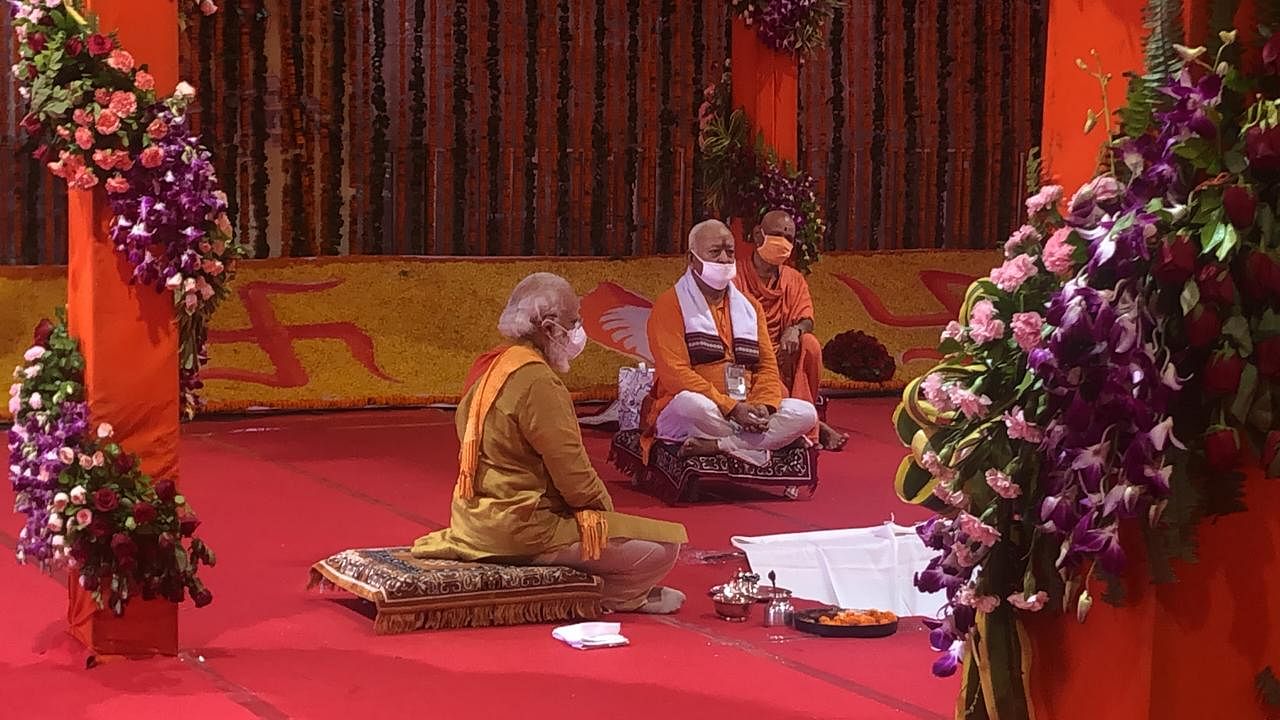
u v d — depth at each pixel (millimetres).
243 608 5125
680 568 5832
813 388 8164
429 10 11508
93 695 4152
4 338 9680
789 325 8062
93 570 4320
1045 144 2908
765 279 8008
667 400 7172
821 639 4879
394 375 10289
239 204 11078
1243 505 2566
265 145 11117
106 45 4152
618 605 5152
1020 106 13414
